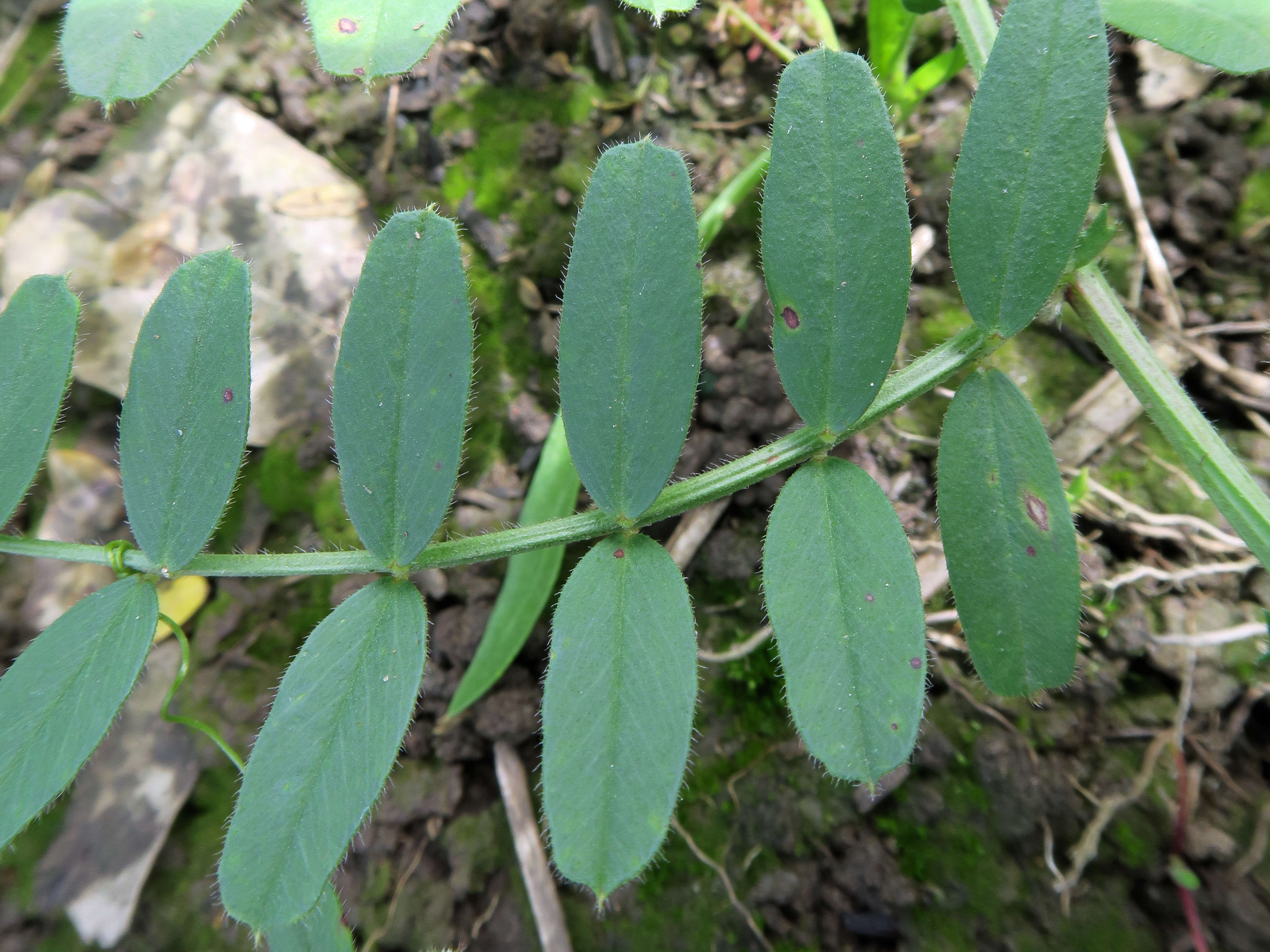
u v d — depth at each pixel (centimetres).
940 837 8
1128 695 8
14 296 6
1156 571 8
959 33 7
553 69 10
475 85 10
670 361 5
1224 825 7
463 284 5
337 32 5
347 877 8
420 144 10
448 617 9
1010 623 5
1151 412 6
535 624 9
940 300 9
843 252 5
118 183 10
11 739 5
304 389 9
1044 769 8
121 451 6
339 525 9
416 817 8
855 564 5
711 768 8
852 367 5
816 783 8
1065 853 7
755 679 8
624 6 10
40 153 10
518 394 9
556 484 8
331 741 5
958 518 5
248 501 9
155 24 6
